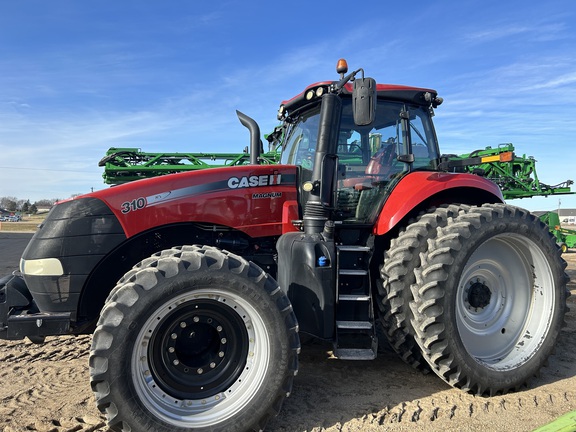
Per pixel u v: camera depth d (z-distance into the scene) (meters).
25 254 3.00
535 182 11.42
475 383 3.04
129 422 2.37
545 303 3.42
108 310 2.40
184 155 9.77
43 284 2.91
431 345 3.00
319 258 3.04
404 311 3.14
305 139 4.06
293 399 3.05
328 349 4.07
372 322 3.12
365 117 3.03
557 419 2.64
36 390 3.25
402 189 3.51
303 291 3.07
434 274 3.00
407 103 3.97
